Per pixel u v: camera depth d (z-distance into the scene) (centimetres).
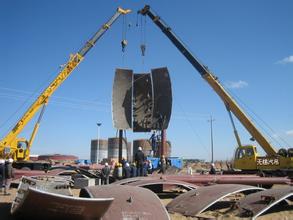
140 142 4356
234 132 3572
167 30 3853
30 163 3575
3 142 3775
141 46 3766
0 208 1522
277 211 1466
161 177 2075
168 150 4378
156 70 3184
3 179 2081
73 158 6612
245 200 1415
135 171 2394
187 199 1465
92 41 4203
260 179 2191
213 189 1493
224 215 1363
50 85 4016
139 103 3247
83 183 2186
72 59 4122
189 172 3347
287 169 3231
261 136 3475
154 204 1202
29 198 1063
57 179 1475
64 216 1132
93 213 1112
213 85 3697
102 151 8412
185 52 3822
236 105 3584
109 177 2455
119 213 1141
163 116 3155
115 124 3114
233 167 3553
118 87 3166
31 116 3922
